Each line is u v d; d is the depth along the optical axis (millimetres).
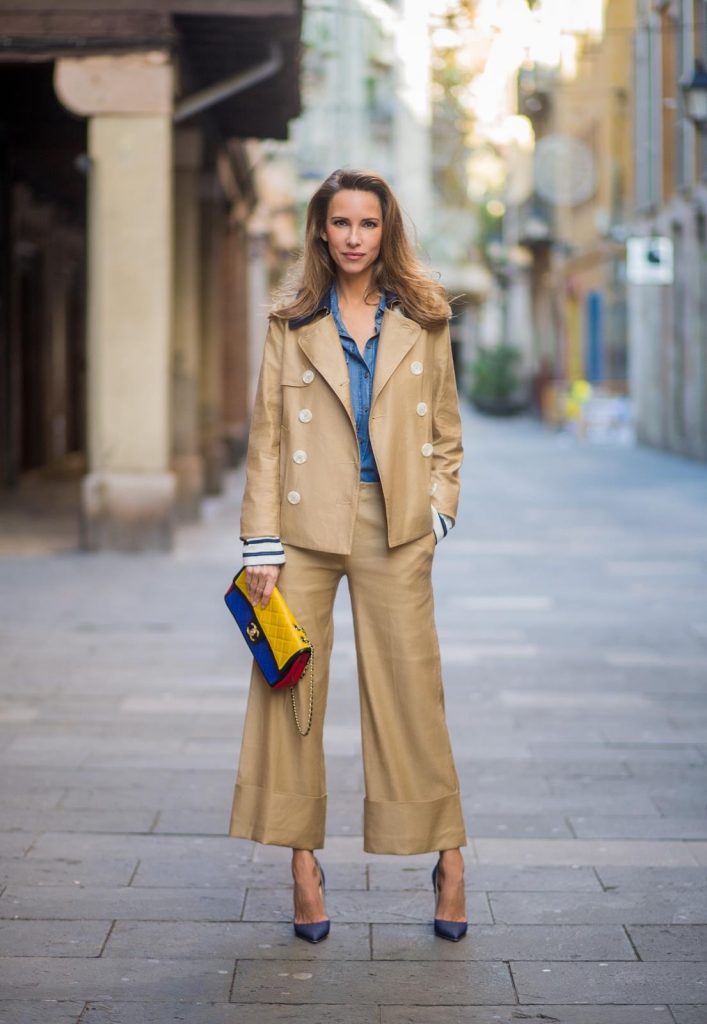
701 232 25000
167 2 12336
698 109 16984
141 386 12758
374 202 3975
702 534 14758
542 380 44750
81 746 6230
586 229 37594
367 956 3965
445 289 4125
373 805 4086
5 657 8195
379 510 4016
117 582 11172
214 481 18781
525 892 4484
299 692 4059
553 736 6473
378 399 3977
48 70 14539
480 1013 3592
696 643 8781
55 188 21875
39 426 22750
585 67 31328
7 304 19656
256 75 12883
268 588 3994
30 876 4574
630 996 3697
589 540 14266
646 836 5047
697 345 25422
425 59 15414
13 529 14812
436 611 9977
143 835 5012
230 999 3664
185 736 6414
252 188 23375
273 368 4078
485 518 16406
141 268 12672
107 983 3760
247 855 4816
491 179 49281
